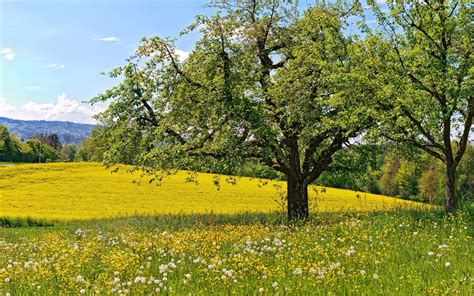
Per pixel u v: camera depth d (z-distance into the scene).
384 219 16.45
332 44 21.14
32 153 138.38
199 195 45.22
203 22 22.11
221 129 21.77
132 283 8.88
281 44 24.14
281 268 9.68
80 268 10.90
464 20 17.91
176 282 8.98
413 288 7.88
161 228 22.08
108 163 24.70
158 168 23.34
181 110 22.22
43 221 30.42
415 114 18.45
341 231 14.62
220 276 9.42
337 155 23.86
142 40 22.53
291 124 22.05
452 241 11.94
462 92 16.75
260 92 22.36
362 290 7.90
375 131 19.31
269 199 44.19
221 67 21.91
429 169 71.44
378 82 19.27
